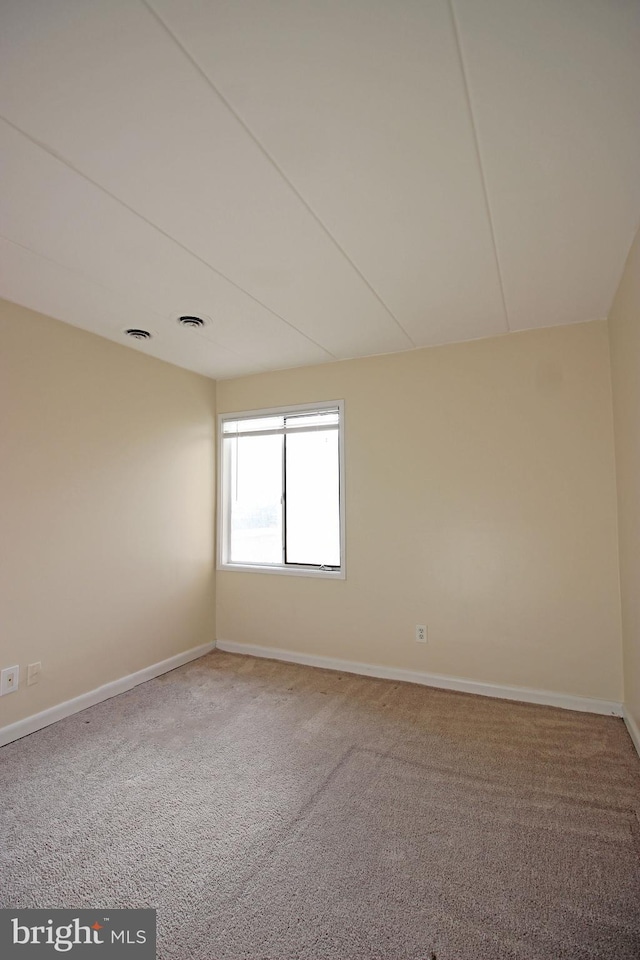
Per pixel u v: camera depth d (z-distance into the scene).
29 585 2.61
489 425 3.12
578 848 1.68
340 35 1.12
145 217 1.81
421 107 1.32
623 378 2.40
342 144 1.45
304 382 3.74
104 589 3.05
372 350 3.39
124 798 2.00
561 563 2.91
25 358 2.62
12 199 1.69
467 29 1.11
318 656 3.61
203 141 1.43
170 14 1.06
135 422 3.32
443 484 3.24
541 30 1.12
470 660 3.12
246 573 3.92
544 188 1.67
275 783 2.10
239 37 1.12
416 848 1.70
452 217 1.84
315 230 1.91
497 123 1.38
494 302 2.61
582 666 2.84
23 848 1.71
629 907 1.44
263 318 2.80
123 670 3.16
